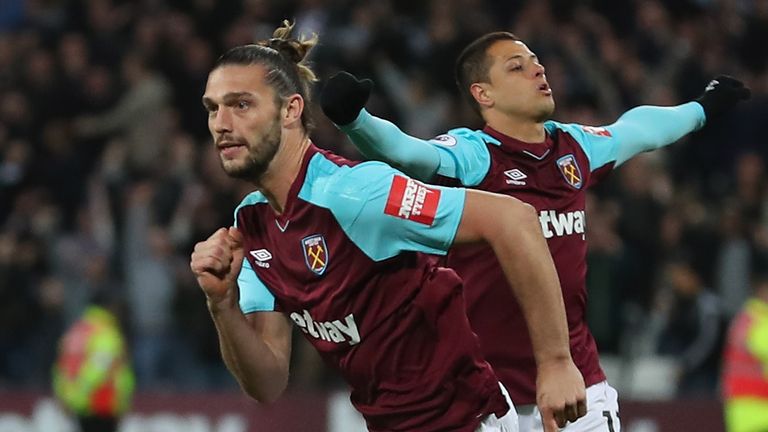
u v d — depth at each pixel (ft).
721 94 72.33
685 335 137.39
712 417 128.88
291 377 140.26
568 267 66.49
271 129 50.21
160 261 144.36
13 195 155.84
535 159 66.80
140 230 147.33
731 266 146.61
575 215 67.15
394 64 159.43
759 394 100.27
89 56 164.55
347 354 52.13
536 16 169.58
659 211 147.95
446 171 63.57
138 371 141.18
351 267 50.11
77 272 146.72
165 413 133.28
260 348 52.90
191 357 142.00
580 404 48.19
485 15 170.60
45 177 156.76
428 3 169.99
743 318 101.81
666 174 161.07
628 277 137.69
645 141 70.03
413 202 48.73
